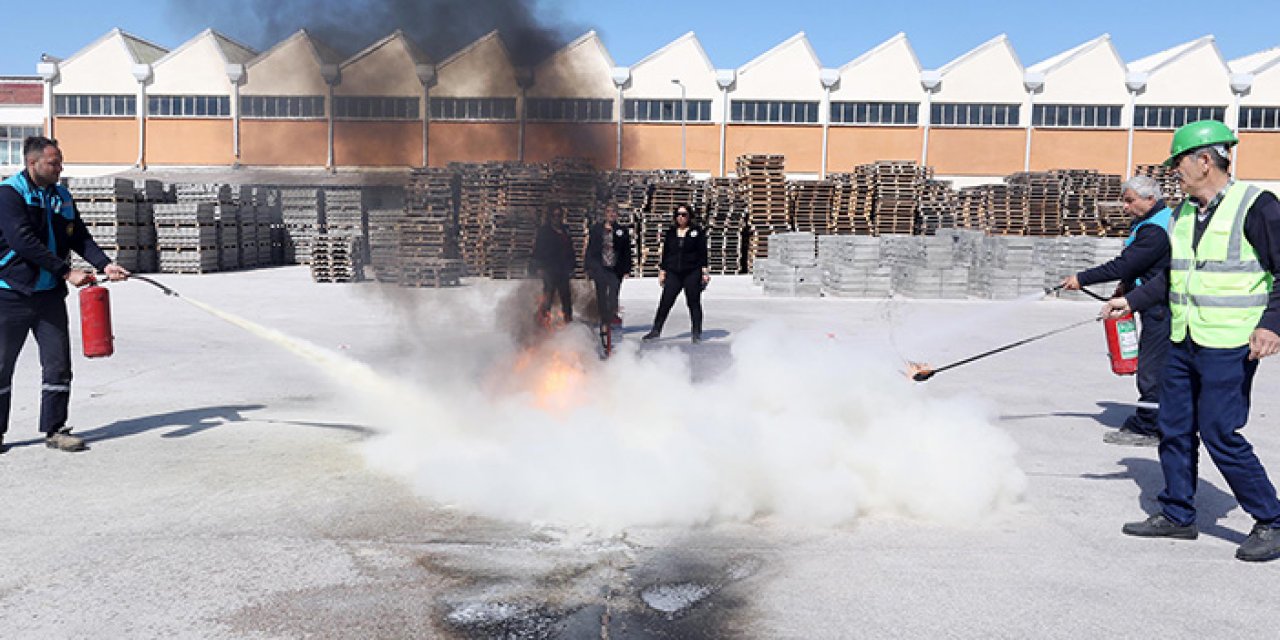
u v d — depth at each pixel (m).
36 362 8.97
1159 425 4.21
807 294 17.58
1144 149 37.44
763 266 20.86
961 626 3.25
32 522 4.28
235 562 3.80
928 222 26.06
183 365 8.88
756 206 24.92
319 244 20.42
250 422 6.39
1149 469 5.43
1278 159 37.06
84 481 4.95
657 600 3.46
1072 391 8.09
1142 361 6.04
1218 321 3.84
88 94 37.12
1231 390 3.85
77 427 6.24
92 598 3.43
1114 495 4.89
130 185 22.42
